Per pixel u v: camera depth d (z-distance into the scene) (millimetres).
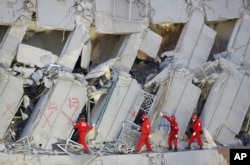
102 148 64562
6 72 61438
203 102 71438
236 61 73062
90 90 65375
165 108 67812
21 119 66188
